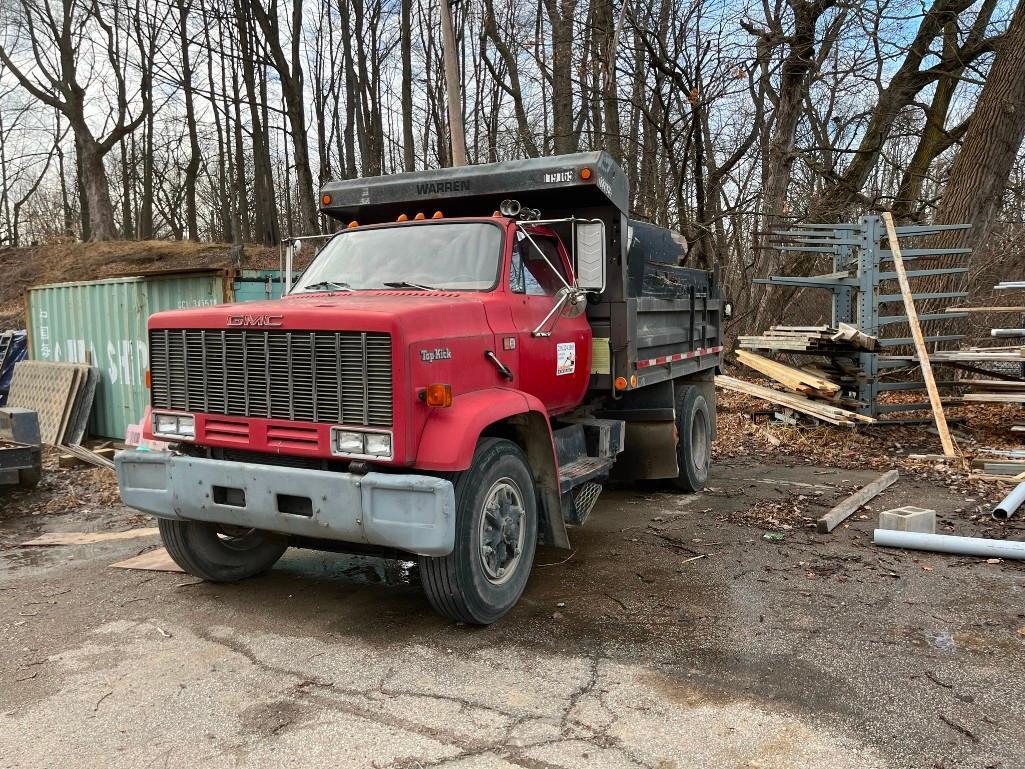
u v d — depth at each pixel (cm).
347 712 356
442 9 1305
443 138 2547
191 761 318
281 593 520
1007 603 479
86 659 417
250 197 4828
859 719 343
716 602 490
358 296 498
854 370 1109
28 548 645
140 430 851
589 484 606
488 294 505
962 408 1207
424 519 394
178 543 508
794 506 730
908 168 1802
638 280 668
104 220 3188
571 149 1797
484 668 400
